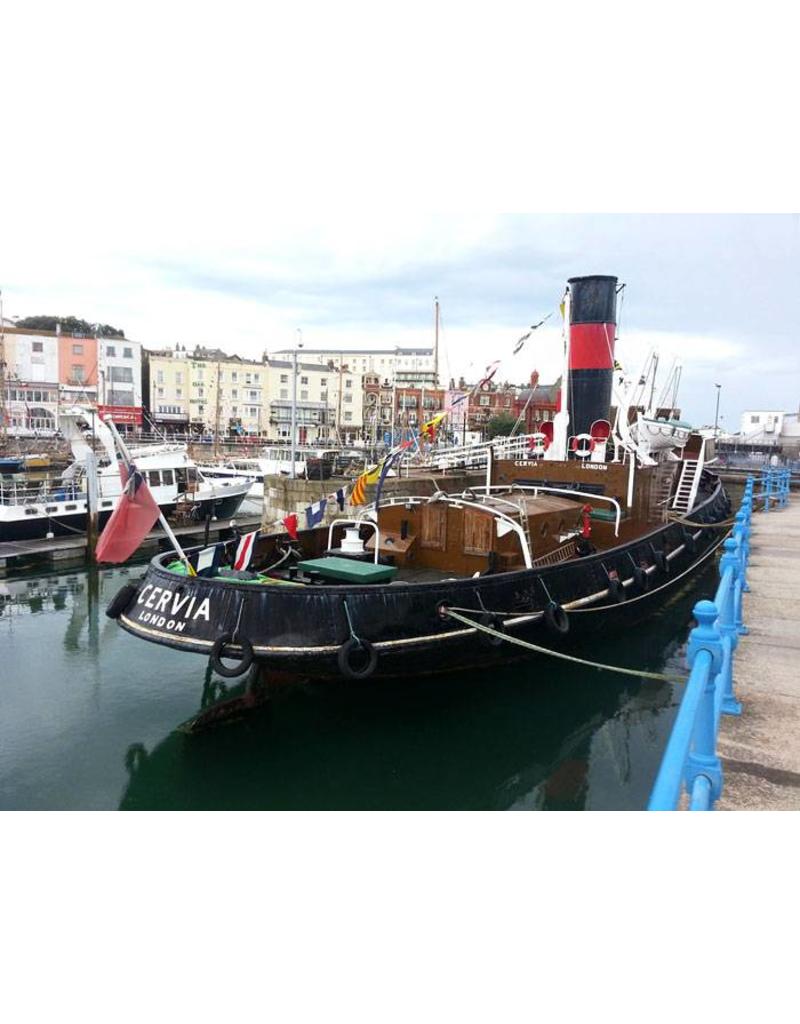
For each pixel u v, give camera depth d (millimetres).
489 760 8414
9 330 59844
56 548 22891
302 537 11406
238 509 34844
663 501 15477
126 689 11328
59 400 56906
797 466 46688
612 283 14336
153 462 28188
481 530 10281
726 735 4602
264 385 77562
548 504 11383
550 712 9516
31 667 12578
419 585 8383
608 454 15500
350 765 8352
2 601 18266
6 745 9289
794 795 3881
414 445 29688
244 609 7871
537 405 44062
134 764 8680
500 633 8391
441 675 9117
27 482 31562
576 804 7445
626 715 9438
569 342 14758
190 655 13078
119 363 64438
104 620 16422
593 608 10344
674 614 13672
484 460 29859
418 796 7730
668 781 2000
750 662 6059
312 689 9000
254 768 8320
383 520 11133
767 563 11055
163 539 25703
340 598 7992
